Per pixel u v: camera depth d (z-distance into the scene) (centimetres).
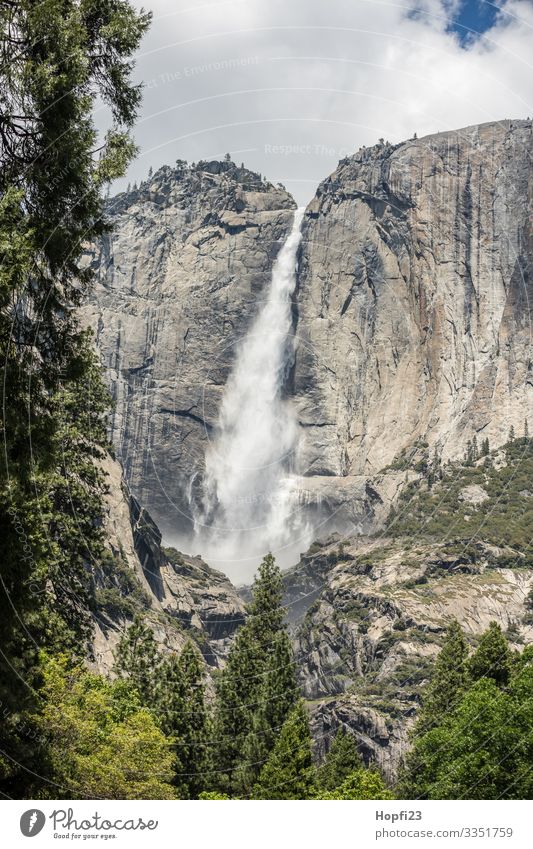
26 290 2136
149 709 4528
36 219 2147
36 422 2102
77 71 2153
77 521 3666
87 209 2247
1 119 2147
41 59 2147
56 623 3394
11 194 2041
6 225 2038
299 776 4431
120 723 3916
